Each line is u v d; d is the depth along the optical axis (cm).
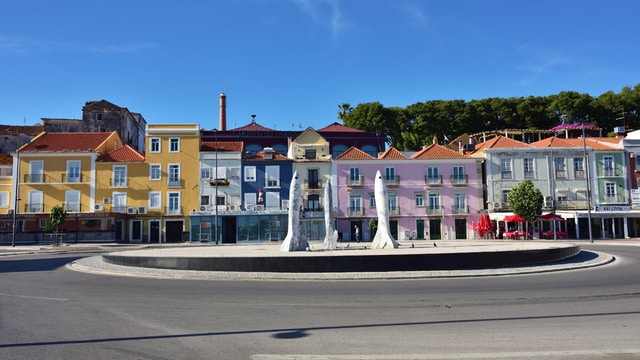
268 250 2562
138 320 970
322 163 5325
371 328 886
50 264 2392
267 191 5231
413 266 1780
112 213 4675
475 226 5291
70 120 6500
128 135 6694
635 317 962
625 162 5425
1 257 2984
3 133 6338
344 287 1470
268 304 1160
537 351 719
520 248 2134
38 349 745
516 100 7381
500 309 1067
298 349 739
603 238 4928
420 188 5338
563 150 5412
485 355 701
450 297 1247
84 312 1062
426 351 725
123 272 1906
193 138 5234
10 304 1173
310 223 5147
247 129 6750
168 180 5147
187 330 876
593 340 780
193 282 1620
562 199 5347
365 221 5241
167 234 5081
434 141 6131
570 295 1259
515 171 5391
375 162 5344
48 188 5038
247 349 742
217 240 4772
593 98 7150
